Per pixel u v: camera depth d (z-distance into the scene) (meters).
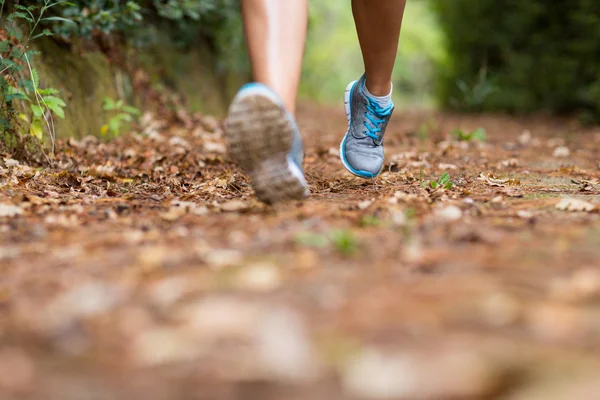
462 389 0.85
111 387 0.89
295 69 2.06
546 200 2.21
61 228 1.83
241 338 1.01
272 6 2.06
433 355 0.93
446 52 9.80
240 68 7.29
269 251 1.49
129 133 4.93
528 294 1.17
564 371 0.89
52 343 1.02
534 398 0.83
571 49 7.83
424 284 1.24
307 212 1.96
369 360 0.92
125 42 5.39
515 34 8.59
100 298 1.19
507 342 0.98
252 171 1.97
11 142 3.46
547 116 7.97
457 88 9.55
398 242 1.55
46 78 4.17
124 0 4.98
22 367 0.95
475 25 9.20
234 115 1.91
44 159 3.55
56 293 1.25
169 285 1.26
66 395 0.86
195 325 1.05
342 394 0.85
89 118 4.55
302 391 0.86
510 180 2.93
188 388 0.88
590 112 7.32
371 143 2.80
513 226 1.74
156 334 1.04
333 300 1.16
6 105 3.50
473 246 1.51
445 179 2.72
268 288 1.23
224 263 1.41
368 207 2.06
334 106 11.41
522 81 8.36
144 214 2.05
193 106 6.08
